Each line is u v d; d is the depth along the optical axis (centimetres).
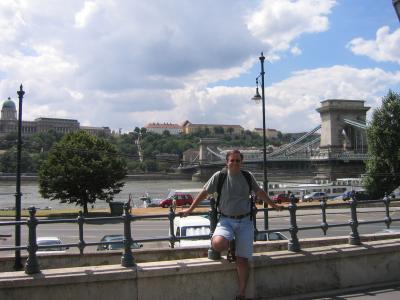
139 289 690
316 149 13012
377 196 6138
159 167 18162
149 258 1387
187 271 710
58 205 8519
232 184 701
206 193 713
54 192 5316
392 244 890
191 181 14975
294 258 782
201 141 14175
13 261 1466
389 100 6088
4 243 2902
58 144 5369
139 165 18038
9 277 654
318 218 4081
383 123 6041
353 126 11994
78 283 666
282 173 11506
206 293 722
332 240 1233
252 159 11125
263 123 3369
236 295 738
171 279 706
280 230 807
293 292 780
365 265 853
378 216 4125
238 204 699
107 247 1825
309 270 798
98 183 5278
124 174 5500
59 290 661
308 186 7688
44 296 655
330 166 10750
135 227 3797
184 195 5953
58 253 1396
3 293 641
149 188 12550
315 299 757
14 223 679
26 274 668
